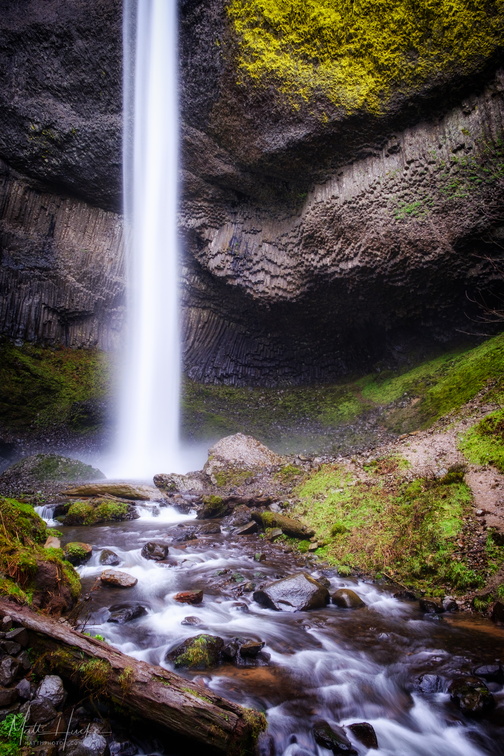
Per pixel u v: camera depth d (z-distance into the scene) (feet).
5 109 45.70
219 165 47.03
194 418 50.37
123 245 52.70
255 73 39.58
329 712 9.36
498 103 34.32
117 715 8.22
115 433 47.60
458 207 36.50
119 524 24.67
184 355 55.83
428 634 12.48
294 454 38.47
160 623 12.78
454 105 36.83
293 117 40.81
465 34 33.96
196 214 51.03
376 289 43.96
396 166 39.50
